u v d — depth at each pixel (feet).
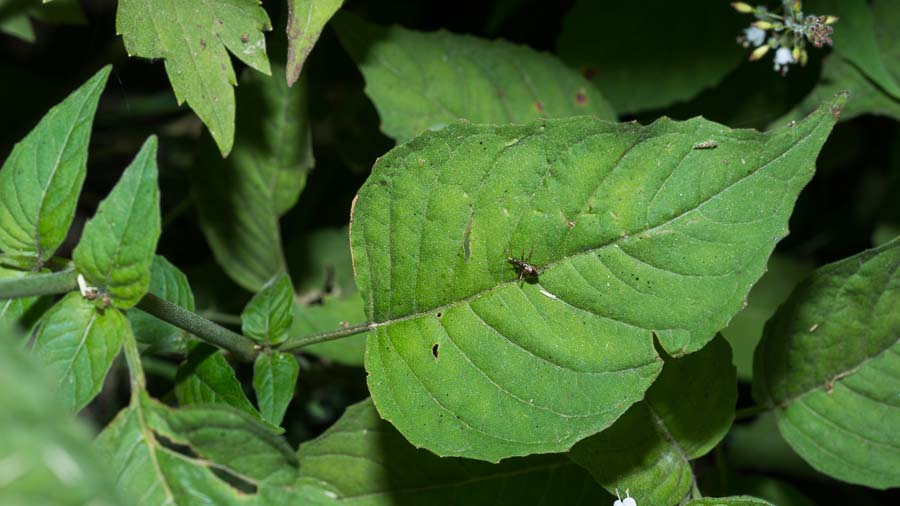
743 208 1.33
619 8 1.76
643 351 1.34
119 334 1.32
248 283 1.70
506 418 1.36
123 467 1.30
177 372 1.43
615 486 1.42
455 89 1.65
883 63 1.68
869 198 1.87
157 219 1.30
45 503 1.09
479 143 1.35
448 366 1.37
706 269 1.33
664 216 1.34
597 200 1.34
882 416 1.49
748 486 1.60
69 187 1.34
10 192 1.34
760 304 1.73
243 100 1.64
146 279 1.31
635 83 1.76
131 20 1.42
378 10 1.97
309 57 1.86
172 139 2.02
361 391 1.75
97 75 1.35
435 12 1.99
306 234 1.81
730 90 1.78
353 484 1.45
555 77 1.69
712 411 1.45
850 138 1.85
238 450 1.31
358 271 1.40
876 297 1.46
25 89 1.96
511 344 1.37
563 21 1.77
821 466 1.50
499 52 1.68
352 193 1.87
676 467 1.44
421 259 1.38
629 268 1.35
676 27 1.75
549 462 1.47
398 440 1.45
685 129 1.32
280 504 1.31
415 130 1.63
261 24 1.42
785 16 1.58
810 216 1.88
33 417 1.10
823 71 1.69
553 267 1.36
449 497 1.45
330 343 1.62
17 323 1.35
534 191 1.35
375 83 1.63
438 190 1.36
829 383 1.50
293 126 1.65
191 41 1.42
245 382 1.76
